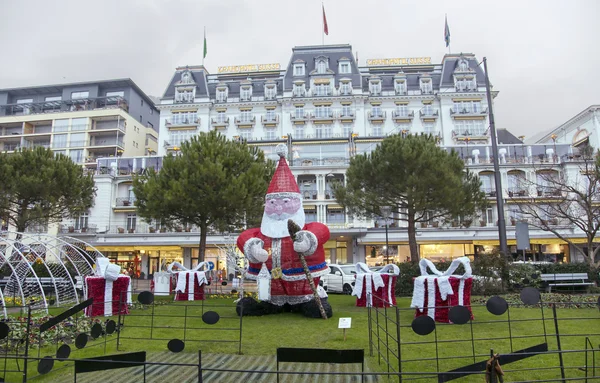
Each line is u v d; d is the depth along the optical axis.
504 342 8.40
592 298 14.73
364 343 8.49
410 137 19.70
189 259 40.25
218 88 51.47
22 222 22.86
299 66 50.97
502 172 40.03
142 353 5.55
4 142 55.84
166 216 19.28
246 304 11.86
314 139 44.00
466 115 47.66
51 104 58.12
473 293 16.34
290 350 5.05
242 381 6.26
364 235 38.31
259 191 19.34
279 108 50.25
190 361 7.30
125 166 44.69
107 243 39.59
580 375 6.23
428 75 50.34
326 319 11.19
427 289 10.80
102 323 10.76
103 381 6.38
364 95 49.22
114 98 56.72
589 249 19.06
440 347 8.05
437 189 18.31
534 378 6.15
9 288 17.39
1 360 7.58
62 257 22.22
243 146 20.70
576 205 26.39
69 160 25.47
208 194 18.31
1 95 58.44
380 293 13.78
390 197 20.33
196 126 49.62
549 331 9.45
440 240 37.62
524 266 17.02
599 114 42.66
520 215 36.88
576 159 38.94
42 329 6.27
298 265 11.48
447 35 52.81
